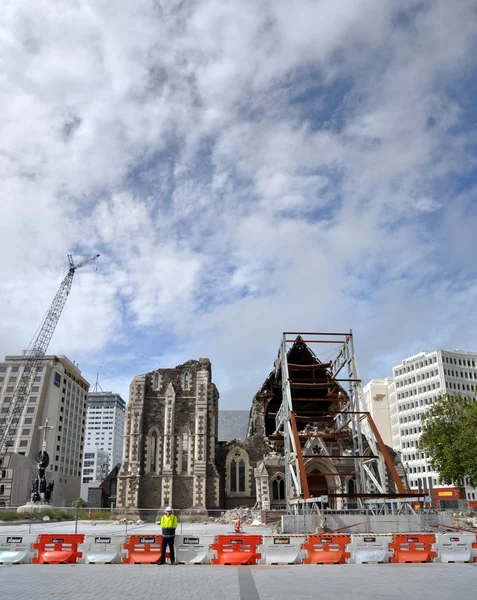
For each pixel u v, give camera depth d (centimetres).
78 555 2244
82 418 19575
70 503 16662
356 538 2305
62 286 16975
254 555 2209
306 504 3988
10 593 1505
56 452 16588
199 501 6444
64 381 17700
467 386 14400
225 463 6888
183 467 6712
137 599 1412
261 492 5828
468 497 11806
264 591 1536
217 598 1426
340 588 1594
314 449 5581
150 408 6962
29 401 16050
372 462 4922
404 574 1894
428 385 14488
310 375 6694
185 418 6912
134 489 6506
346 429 5875
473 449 5850
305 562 2239
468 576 1845
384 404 16912
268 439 6656
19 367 16538
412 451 14650
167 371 7125
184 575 1866
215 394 7456
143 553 2270
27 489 13750
